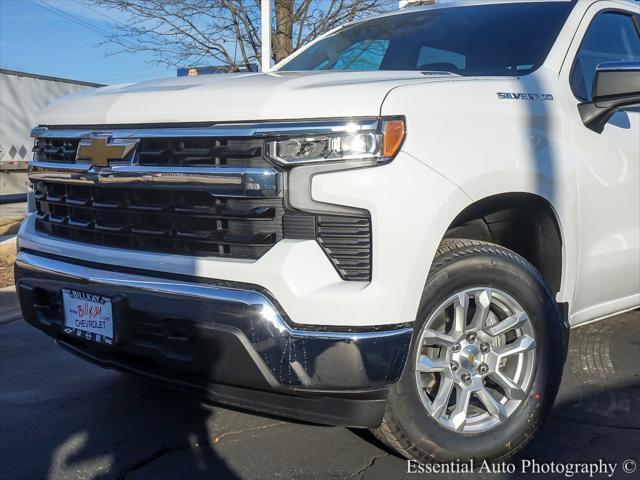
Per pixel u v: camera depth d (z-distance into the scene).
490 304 2.96
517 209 3.19
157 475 3.03
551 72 3.35
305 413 2.62
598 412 3.65
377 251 2.48
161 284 2.71
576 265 3.27
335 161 2.48
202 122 2.69
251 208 2.57
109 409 3.75
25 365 4.48
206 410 3.72
